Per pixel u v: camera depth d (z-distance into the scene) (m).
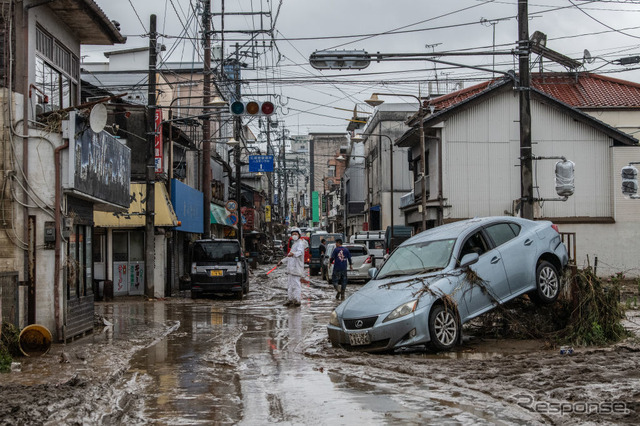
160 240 24.72
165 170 28.16
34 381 8.59
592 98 34.75
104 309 19.64
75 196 12.99
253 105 20.23
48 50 14.05
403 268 11.85
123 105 25.72
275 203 89.25
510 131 30.28
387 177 52.56
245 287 26.09
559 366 8.77
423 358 10.04
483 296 11.39
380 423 6.25
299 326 14.98
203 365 9.91
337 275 22.72
